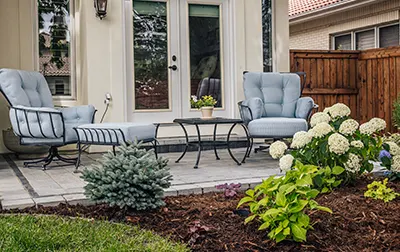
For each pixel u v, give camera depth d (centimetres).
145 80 682
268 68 775
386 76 777
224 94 725
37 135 488
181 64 702
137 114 678
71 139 507
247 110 556
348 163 345
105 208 310
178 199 346
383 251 235
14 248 226
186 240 251
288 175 258
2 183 406
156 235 255
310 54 797
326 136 353
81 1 659
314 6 1099
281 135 524
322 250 235
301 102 576
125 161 295
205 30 715
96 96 641
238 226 267
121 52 653
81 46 675
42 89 568
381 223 272
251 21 723
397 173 375
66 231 254
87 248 230
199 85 713
